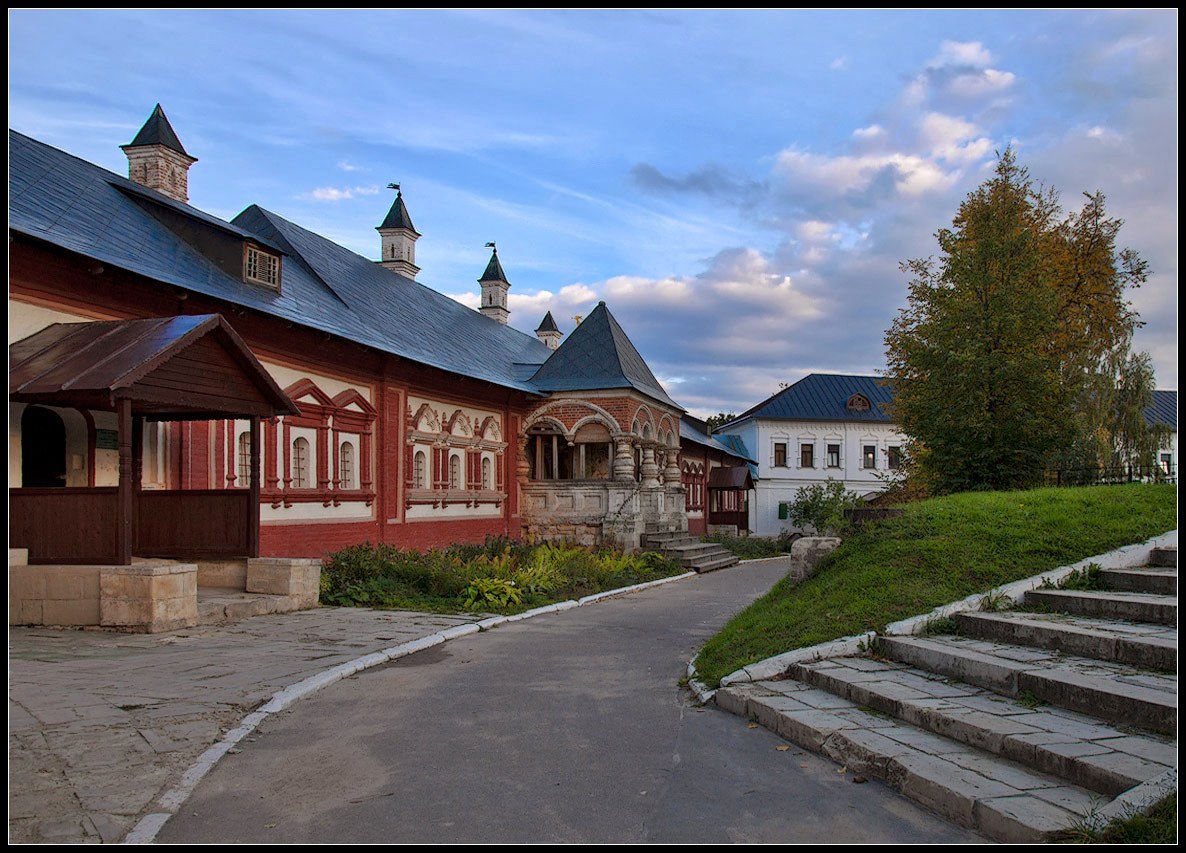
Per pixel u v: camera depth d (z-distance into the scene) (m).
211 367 11.93
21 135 15.46
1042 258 22.03
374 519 20.16
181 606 11.12
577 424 27.11
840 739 5.78
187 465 14.90
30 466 12.58
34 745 5.96
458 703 7.66
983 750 5.42
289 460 17.27
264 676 8.41
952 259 21.66
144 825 4.66
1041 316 19.89
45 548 11.06
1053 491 12.75
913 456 25.33
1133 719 5.44
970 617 8.02
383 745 6.31
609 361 27.64
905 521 10.77
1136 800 4.25
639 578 20.91
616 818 4.83
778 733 6.43
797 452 54.56
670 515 30.98
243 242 16.70
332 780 5.52
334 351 18.70
